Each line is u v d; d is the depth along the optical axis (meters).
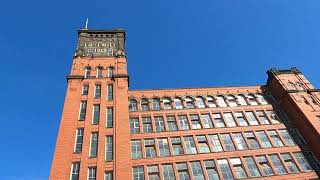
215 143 43.50
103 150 38.91
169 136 43.53
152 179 38.22
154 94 49.69
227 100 50.72
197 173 39.31
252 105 50.44
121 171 36.69
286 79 52.66
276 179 39.53
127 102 45.06
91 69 50.28
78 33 57.00
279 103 51.12
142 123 45.16
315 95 49.88
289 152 43.28
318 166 41.91
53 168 36.31
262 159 42.00
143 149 41.34
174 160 40.31
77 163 37.69
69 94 45.28
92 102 44.91
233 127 46.12
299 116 47.16
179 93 50.56
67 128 40.69
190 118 46.84
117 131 41.00
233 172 39.78
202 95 50.91
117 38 57.22
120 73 49.62
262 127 46.66
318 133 43.41
